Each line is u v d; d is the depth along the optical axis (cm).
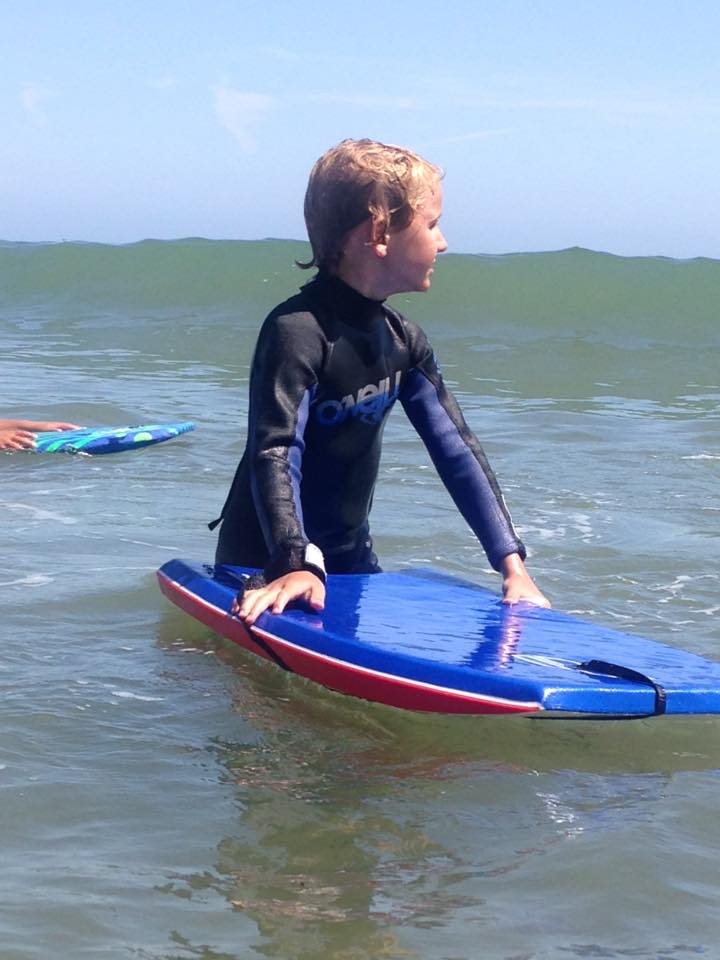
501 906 197
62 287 1747
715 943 186
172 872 207
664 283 1598
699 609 376
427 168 315
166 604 373
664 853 215
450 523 494
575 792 244
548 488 571
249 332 1430
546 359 1264
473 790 245
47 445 650
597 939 187
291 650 299
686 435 753
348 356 321
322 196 312
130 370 1085
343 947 183
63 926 188
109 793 239
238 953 181
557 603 380
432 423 349
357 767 256
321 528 341
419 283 319
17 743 262
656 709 258
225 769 253
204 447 679
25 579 399
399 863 211
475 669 269
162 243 1788
